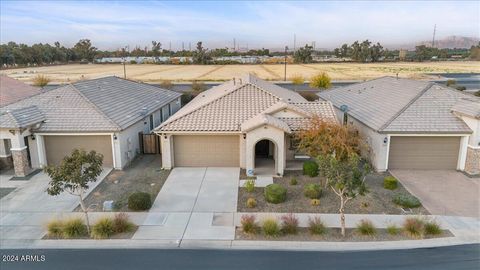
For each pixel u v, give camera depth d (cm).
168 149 2205
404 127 2105
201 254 1290
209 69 10681
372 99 2820
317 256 1270
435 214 1588
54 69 11175
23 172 2089
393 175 2084
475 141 2039
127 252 1308
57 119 2273
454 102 2288
